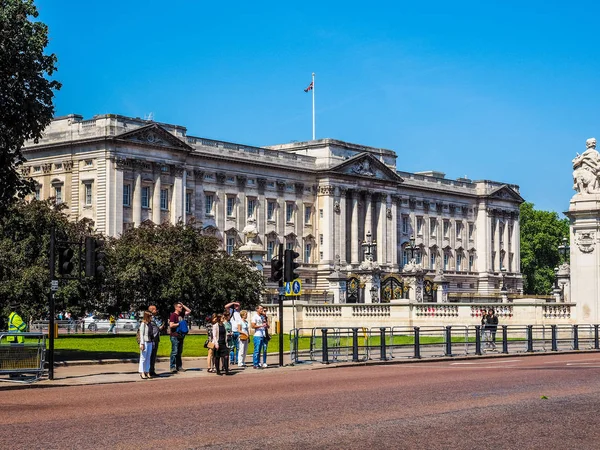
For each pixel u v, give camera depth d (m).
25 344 40.28
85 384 39.72
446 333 55.31
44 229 67.06
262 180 173.38
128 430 24.25
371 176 191.00
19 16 49.22
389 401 29.84
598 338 62.78
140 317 88.31
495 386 34.12
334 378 40.41
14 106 48.69
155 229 97.94
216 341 44.81
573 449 20.97
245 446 21.66
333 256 182.88
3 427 24.92
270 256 174.50
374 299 111.69
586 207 66.00
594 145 66.81
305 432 23.58
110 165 142.62
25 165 150.00
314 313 89.00
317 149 186.38
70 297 61.75
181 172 153.25
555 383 35.03
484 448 21.08
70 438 23.02
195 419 26.25
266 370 47.28
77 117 147.00
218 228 165.12
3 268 59.78
